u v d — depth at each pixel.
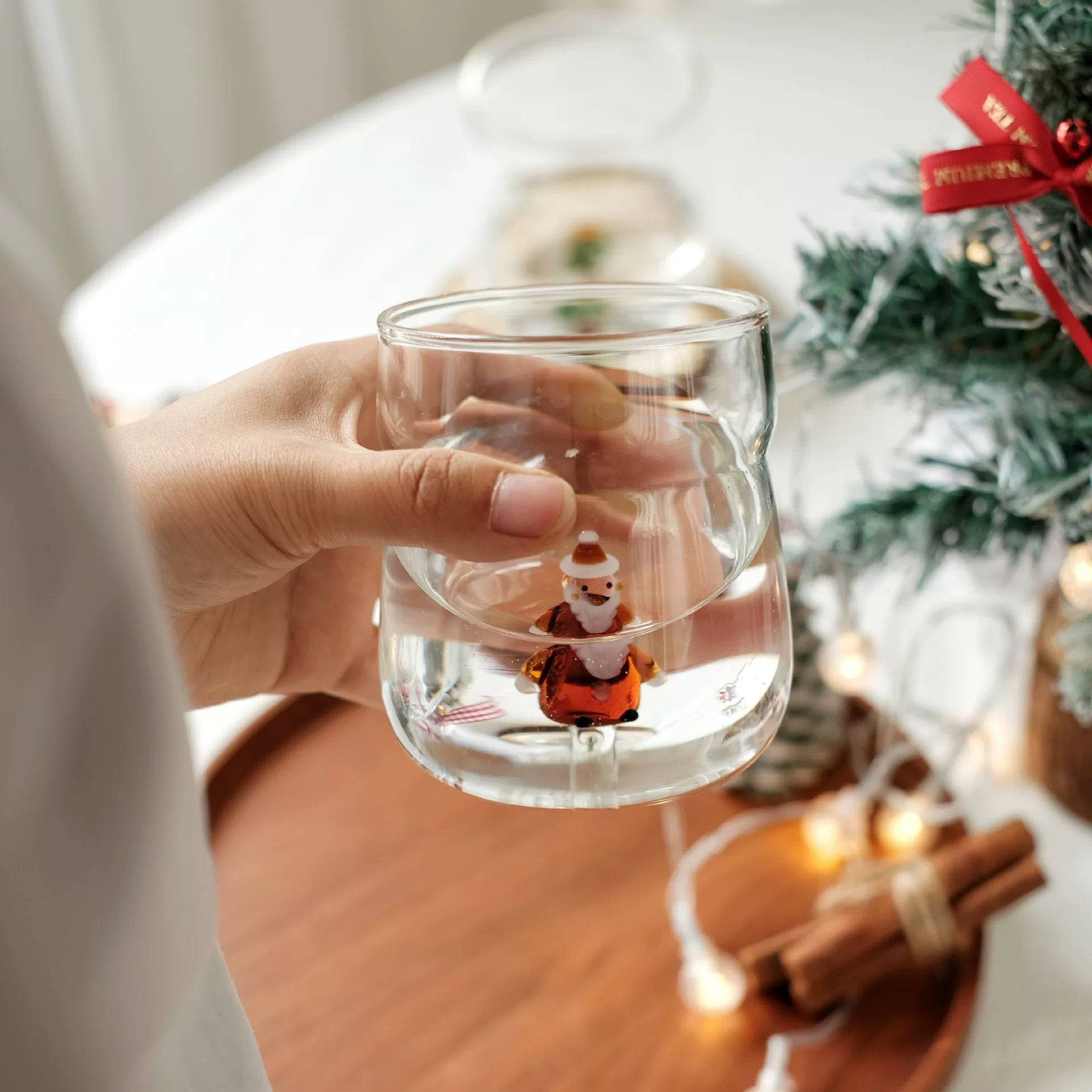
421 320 0.36
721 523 0.32
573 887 0.51
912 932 0.45
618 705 0.32
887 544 0.49
